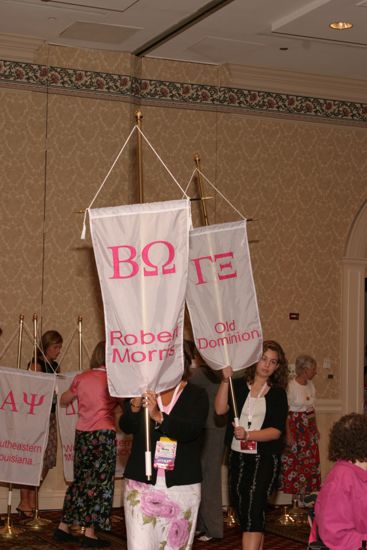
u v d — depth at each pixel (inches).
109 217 223.1
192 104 464.1
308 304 480.4
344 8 369.1
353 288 487.8
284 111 480.7
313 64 461.7
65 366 433.1
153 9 386.6
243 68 469.4
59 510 423.5
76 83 441.7
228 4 375.2
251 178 473.4
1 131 427.5
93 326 438.9
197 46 436.1
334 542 175.0
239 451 265.4
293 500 413.4
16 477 364.5
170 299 220.5
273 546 352.8
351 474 177.3
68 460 395.9
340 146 491.2
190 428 211.6
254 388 273.6
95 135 443.8
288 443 383.2
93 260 440.1
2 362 422.3
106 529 333.7
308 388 403.5
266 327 471.8
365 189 494.6
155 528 210.2
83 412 339.6
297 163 482.3
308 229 482.6
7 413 364.8
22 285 427.8
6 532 364.8
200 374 349.1
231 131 470.9
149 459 207.8
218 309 284.7
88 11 389.1
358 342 487.2
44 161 434.3
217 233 287.7
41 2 379.6
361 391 485.7
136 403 216.5
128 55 450.6
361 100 496.4
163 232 221.9
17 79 430.6
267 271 473.7
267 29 407.2
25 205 430.3
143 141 453.4
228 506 400.2
